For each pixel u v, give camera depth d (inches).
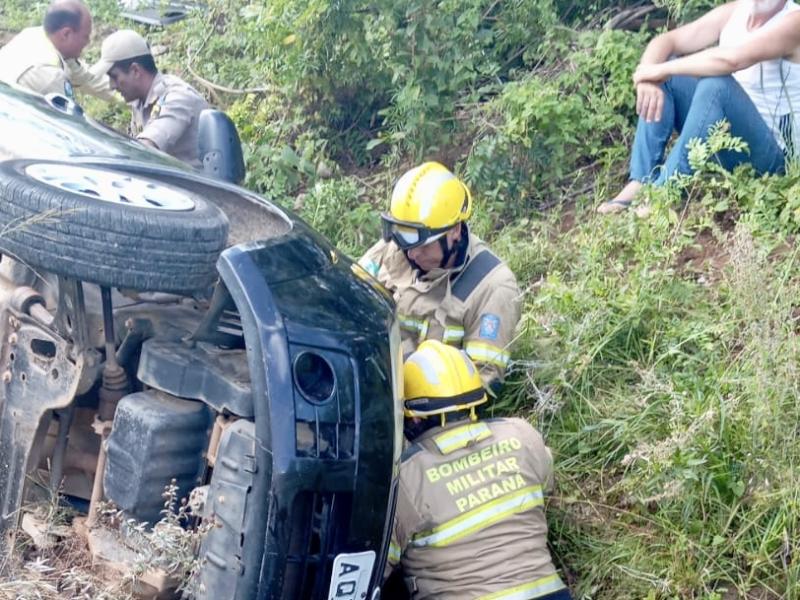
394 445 117.7
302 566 109.7
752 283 154.3
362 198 236.2
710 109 187.8
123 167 142.3
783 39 183.2
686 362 160.1
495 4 251.3
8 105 162.9
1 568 115.9
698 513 141.1
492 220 216.5
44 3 349.4
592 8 252.8
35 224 114.1
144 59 225.5
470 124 234.8
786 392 143.4
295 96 250.5
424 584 130.1
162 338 124.0
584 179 223.5
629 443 152.5
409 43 229.6
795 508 134.0
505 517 129.6
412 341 160.1
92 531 118.8
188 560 109.7
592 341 168.2
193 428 118.3
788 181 187.8
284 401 108.7
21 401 124.0
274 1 240.1
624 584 138.9
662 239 180.9
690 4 232.4
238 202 147.9
